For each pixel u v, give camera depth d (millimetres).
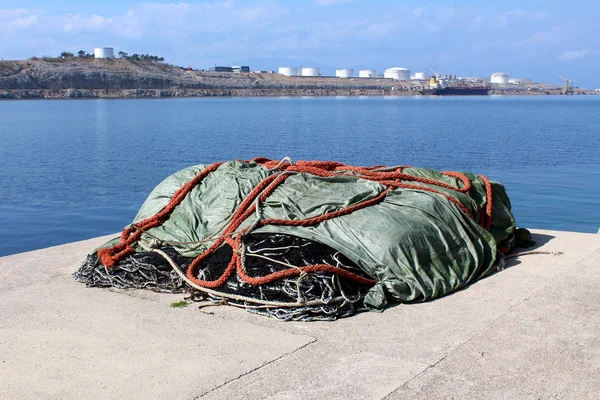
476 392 4301
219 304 6078
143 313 5891
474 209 7422
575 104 145375
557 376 4512
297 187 7207
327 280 5828
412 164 28875
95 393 4383
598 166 28094
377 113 84938
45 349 5113
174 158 30875
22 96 143500
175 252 6945
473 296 6238
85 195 20750
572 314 5691
